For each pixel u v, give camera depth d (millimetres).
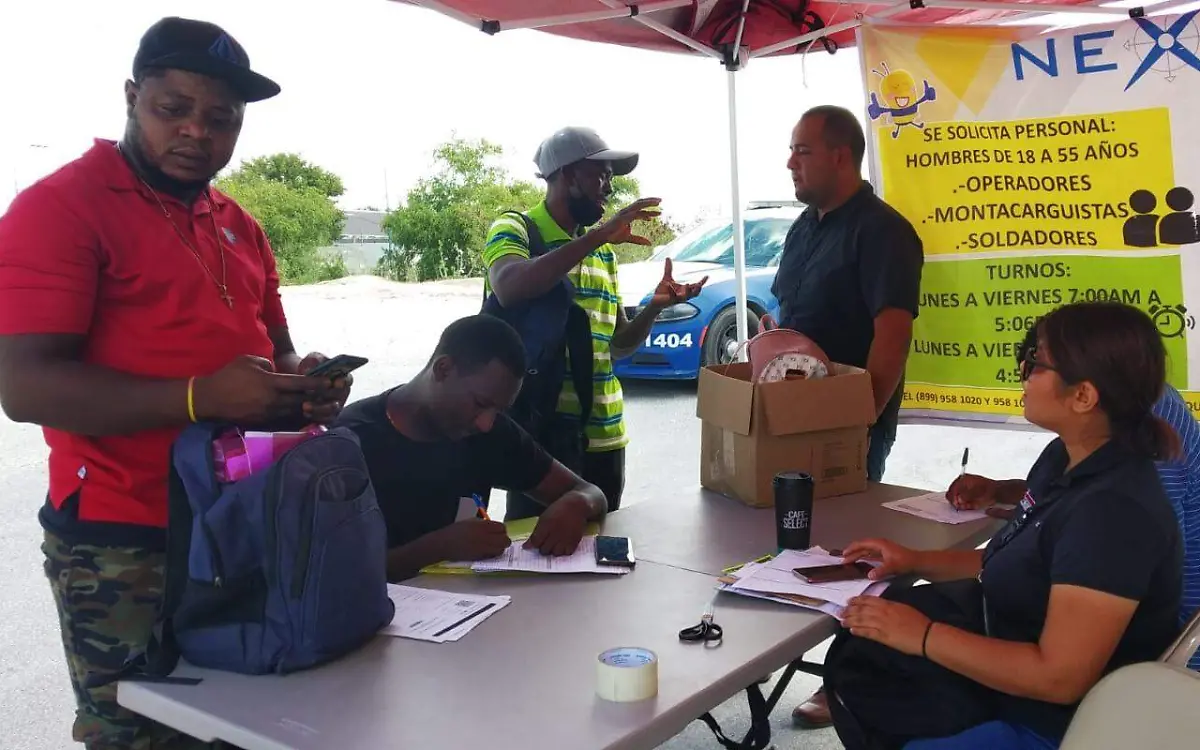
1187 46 3367
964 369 3809
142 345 1769
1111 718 1471
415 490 2355
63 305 1632
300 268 17359
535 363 3031
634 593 1954
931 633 1703
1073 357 1699
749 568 2064
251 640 1547
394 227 17891
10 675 3338
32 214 1631
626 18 3816
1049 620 1646
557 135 3178
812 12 4082
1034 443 6441
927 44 3697
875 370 2975
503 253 3078
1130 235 3525
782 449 2604
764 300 7203
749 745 2230
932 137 3742
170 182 1810
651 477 5641
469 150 18266
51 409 1597
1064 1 3678
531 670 1582
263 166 20406
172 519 1578
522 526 2463
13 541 4695
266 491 1523
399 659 1624
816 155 3105
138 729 1792
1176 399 2076
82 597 1755
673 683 1529
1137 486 1663
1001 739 1676
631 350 3568
